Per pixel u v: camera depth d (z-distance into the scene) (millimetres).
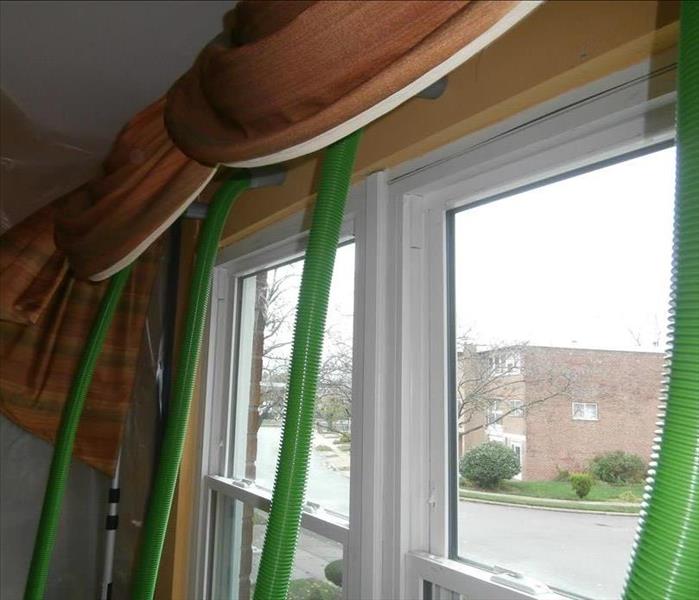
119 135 1100
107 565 1450
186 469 1501
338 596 1060
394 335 956
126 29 1401
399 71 485
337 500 1098
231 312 1544
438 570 829
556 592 721
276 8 634
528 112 776
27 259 1329
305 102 585
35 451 1531
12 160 1689
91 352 1251
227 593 1415
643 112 673
